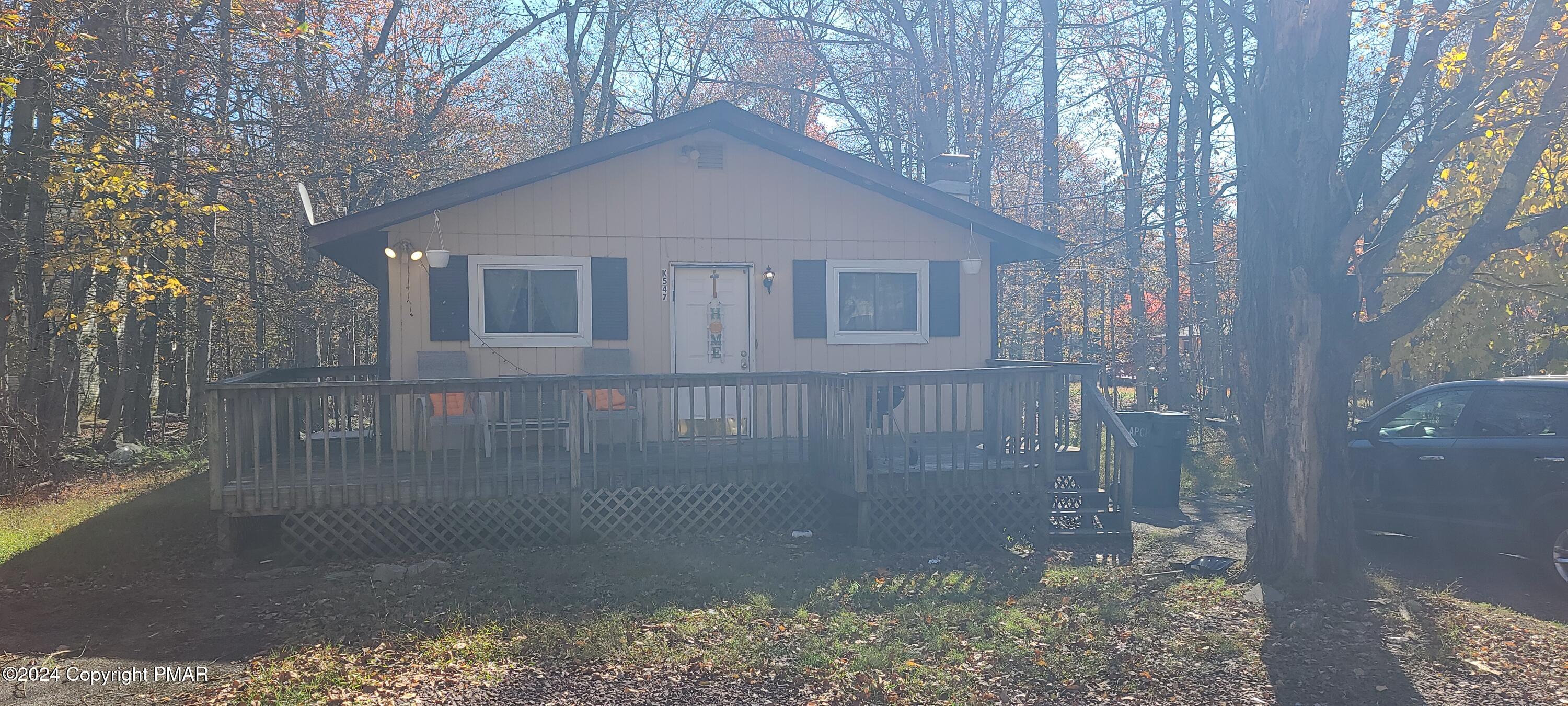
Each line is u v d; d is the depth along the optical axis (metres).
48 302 15.27
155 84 14.58
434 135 21.17
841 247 12.15
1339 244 7.27
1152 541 10.09
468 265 11.03
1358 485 9.50
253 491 8.55
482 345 11.09
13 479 13.58
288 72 17.19
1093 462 10.38
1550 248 12.34
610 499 9.54
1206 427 21.58
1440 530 8.73
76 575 8.24
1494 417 8.55
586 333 11.38
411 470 8.90
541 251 11.24
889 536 9.45
